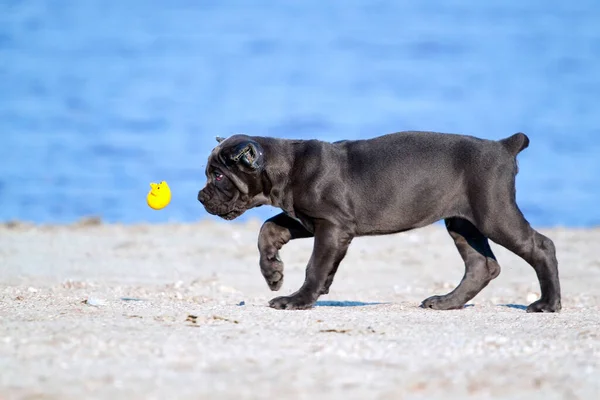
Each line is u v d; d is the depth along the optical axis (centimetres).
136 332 1051
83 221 2620
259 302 1434
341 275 1895
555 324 1185
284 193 1335
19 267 1859
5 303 1269
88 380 849
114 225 2580
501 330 1128
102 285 1630
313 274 1314
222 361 922
